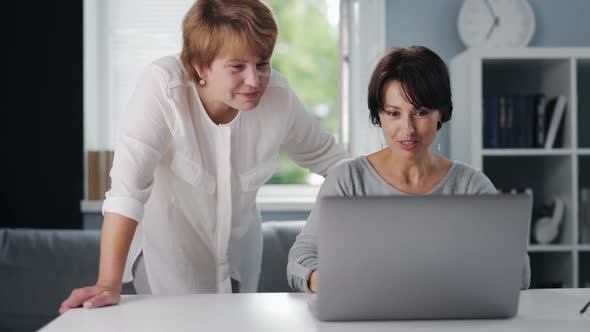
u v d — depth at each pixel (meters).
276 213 3.25
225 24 1.48
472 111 2.92
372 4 3.26
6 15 3.15
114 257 1.45
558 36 3.32
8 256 2.60
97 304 1.28
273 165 1.83
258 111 1.75
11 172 3.17
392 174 1.66
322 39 7.54
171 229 1.77
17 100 3.17
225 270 1.84
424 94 1.50
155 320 1.18
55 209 3.18
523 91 3.30
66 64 3.17
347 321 1.18
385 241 1.13
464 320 1.20
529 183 3.31
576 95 3.05
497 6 3.24
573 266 2.98
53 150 3.18
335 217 1.13
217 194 1.75
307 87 7.55
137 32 3.29
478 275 1.16
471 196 1.14
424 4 3.28
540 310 1.28
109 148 3.31
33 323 2.55
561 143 3.05
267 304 1.31
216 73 1.54
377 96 1.55
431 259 1.14
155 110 1.59
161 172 1.73
